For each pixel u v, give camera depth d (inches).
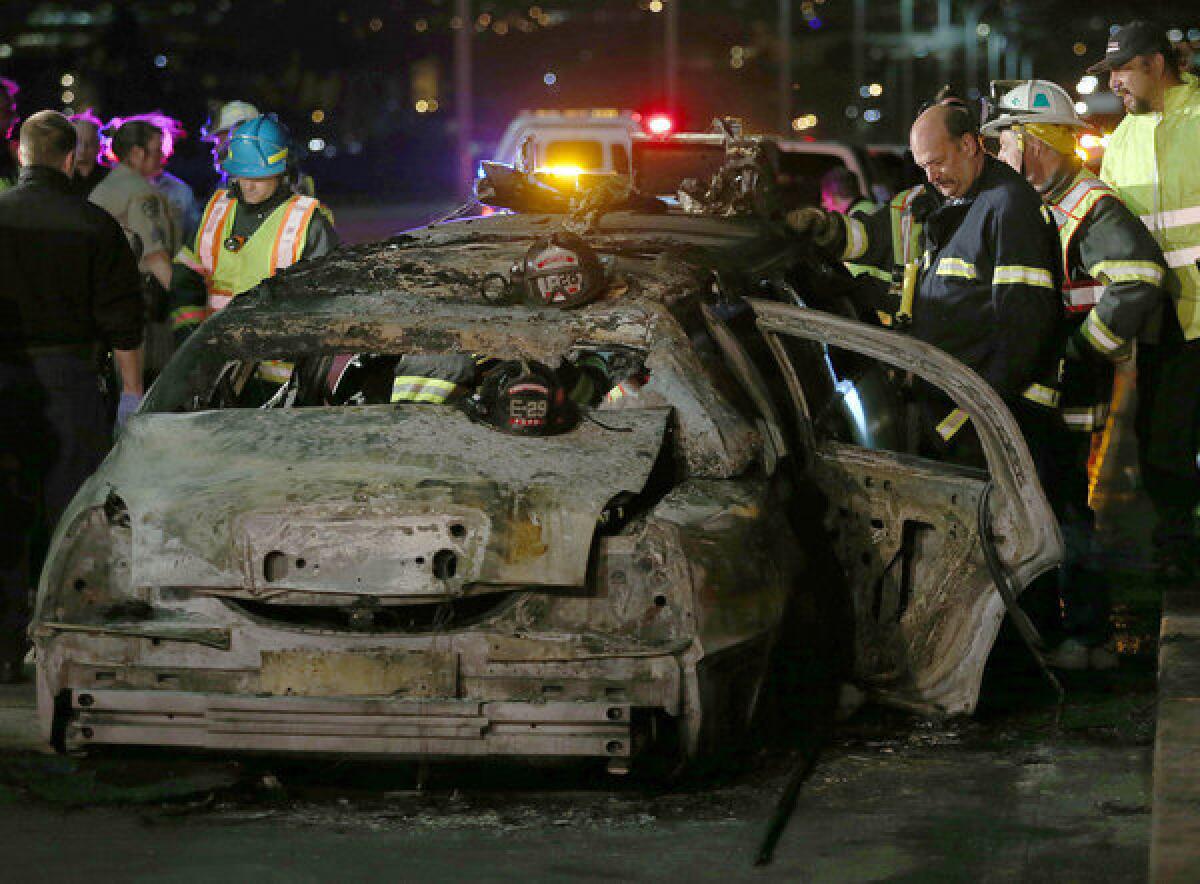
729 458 350.3
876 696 376.8
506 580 324.2
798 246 446.0
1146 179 478.3
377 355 424.2
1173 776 318.3
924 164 435.5
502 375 355.3
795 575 359.3
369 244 425.7
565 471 336.2
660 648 324.8
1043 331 424.8
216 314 390.3
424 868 303.9
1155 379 484.1
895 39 3939.5
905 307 453.7
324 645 327.6
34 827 327.6
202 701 329.1
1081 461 456.1
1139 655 454.3
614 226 431.8
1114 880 295.1
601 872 301.6
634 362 364.5
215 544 328.8
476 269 397.4
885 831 321.7
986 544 363.9
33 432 454.3
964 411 384.8
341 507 327.9
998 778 352.8
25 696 429.4
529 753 324.8
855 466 375.2
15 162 534.9
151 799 342.0
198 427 358.0
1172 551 492.1
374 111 2768.2
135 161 611.8
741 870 302.4
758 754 367.2
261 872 302.4
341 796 346.6
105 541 342.6
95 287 458.6
